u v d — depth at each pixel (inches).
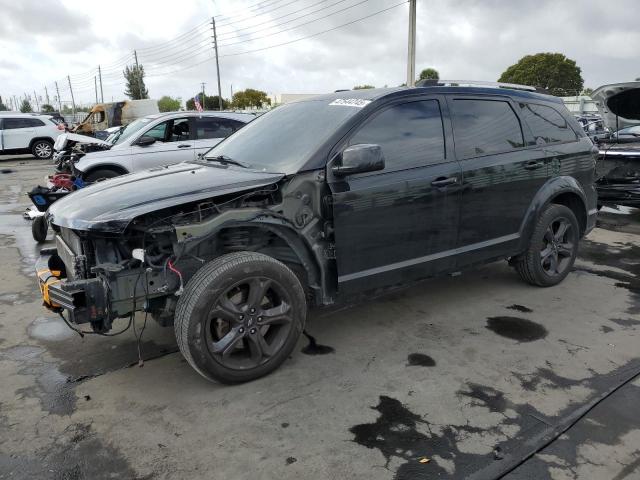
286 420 113.7
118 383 130.3
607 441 105.4
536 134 181.3
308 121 150.6
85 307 113.9
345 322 165.8
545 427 110.0
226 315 121.3
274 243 136.1
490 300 183.2
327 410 117.3
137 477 96.9
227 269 119.0
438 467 98.3
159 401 121.9
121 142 382.0
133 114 1019.9
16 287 204.1
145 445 105.9
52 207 136.3
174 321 120.6
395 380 129.9
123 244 123.1
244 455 102.6
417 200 146.6
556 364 136.9
